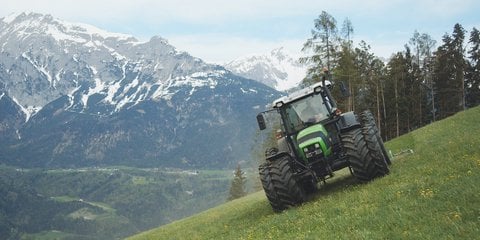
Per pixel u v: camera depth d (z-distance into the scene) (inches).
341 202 447.2
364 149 513.0
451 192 338.0
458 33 2733.8
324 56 1884.8
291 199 523.2
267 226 462.6
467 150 541.3
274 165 536.1
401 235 280.2
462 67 2664.9
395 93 2662.4
